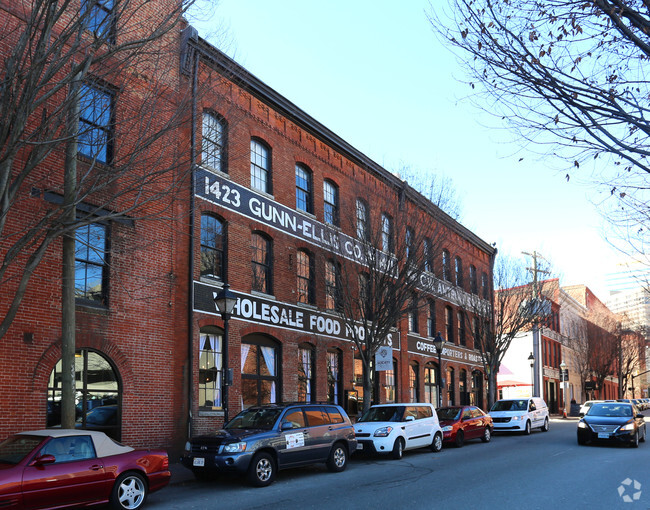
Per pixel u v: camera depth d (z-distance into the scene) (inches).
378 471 560.1
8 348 488.7
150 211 623.2
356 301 828.0
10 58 372.5
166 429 616.7
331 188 964.0
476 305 1330.0
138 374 594.9
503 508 370.3
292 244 847.1
